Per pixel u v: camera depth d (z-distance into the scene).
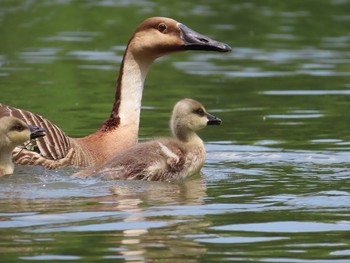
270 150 17.00
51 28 30.98
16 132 14.43
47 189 13.61
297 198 13.32
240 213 12.48
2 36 29.41
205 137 18.25
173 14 33.72
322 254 10.78
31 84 22.77
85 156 15.57
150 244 11.08
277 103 21.47
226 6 36.00
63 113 19.89
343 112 20.48
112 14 33.62
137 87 16.62
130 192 13.62
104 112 20.06
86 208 12.58
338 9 35.75
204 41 16.52
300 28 32.19
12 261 10.45
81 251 10.78
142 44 16.53
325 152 16.78
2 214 12.20
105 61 25.97
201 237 11.36
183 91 22.78
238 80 24.27
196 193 13.68
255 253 10.81
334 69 25.66
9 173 14.54
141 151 14.77
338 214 12.43
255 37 30.48
